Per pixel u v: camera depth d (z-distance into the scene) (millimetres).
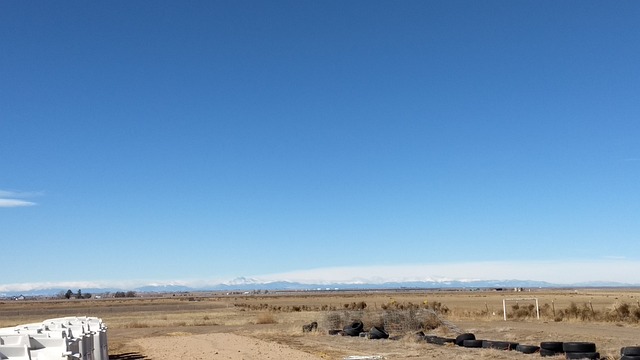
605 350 24469
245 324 54719
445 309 61375
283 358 24906
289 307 100500
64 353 15359
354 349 28703
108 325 55625
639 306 47906
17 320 68250
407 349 27953
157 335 42969
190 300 179500
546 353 23719
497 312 56500
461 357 23953
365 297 178875
